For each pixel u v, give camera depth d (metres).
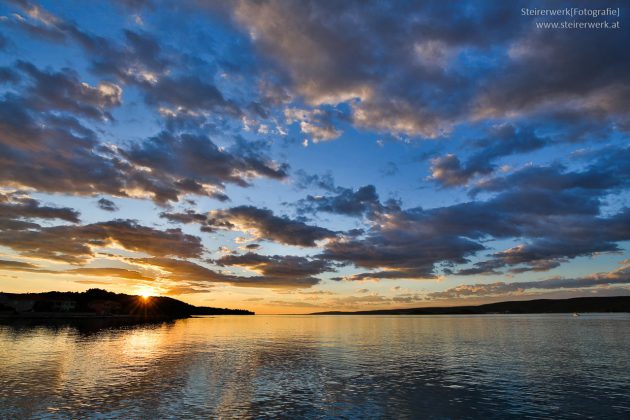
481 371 44.97
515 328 131.75
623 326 134.12
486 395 33.28
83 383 37.22
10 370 43.91
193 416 26.98
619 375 41.91
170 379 39.69
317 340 90.31
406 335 105.81
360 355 60.78
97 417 26.50
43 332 97.44
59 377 40.00
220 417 26.81
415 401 31.34
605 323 162.75
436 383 38.31
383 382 38.84
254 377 41.28
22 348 64.19
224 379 40.03
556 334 99.00
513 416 27.59
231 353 63.00
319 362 52.97
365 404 30.38
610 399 31.78
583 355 57.84
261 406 29.64
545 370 45.31
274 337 100.25
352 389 35.62
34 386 35.66
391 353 63.28
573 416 27.55
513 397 32.59
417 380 39.84
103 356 56.34
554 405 30.17
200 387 36.03
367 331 129.62
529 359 54.47
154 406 29.31
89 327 122.44
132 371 44.31
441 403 30.75
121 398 31.56
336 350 68.25
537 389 35.47
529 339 85.50
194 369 46.16
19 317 157.38
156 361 52.56
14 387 35.25
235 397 32.31
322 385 37.38
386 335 107.31
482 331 117.44
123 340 82.19
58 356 55.31
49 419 26.02
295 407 29.42
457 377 41.41
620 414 27.95
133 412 27.69
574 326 138.25
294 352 65.00
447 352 64.06
